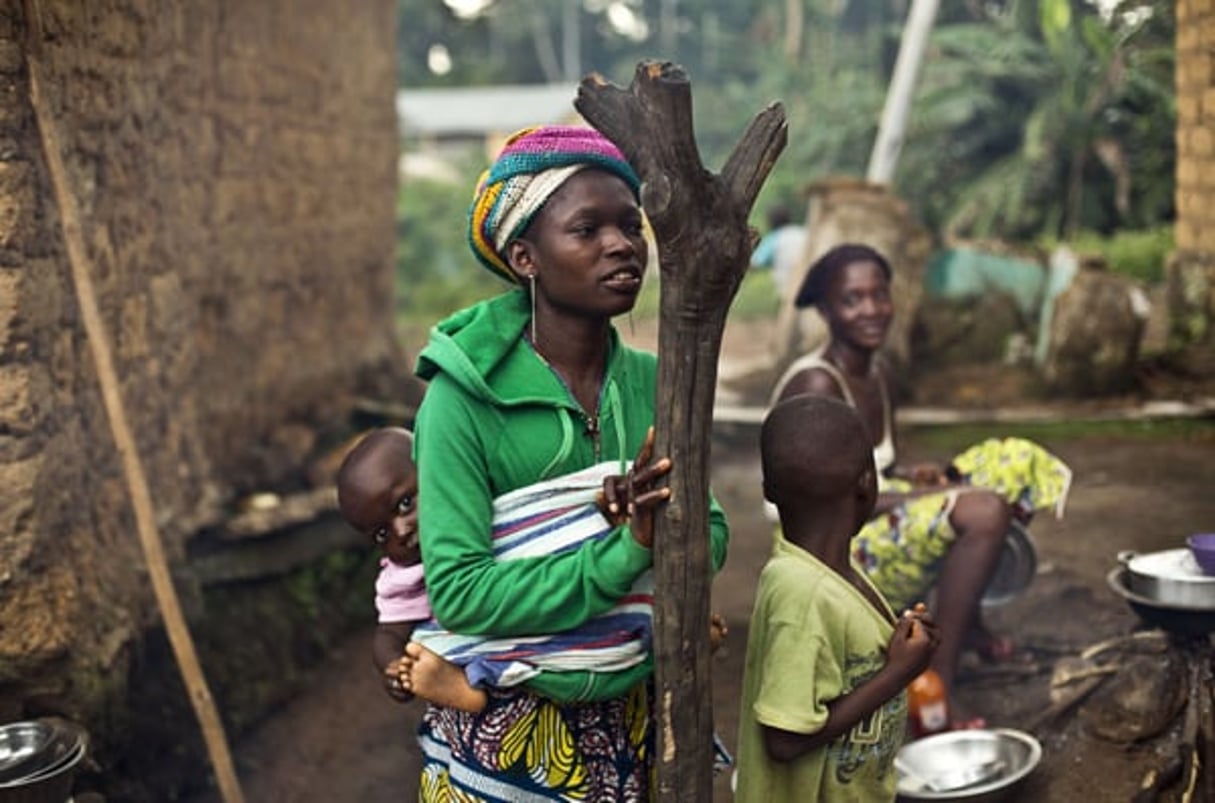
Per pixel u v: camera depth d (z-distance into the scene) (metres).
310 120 7.29
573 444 2.22
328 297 7.64
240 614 5.03
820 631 2.51
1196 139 8.40
